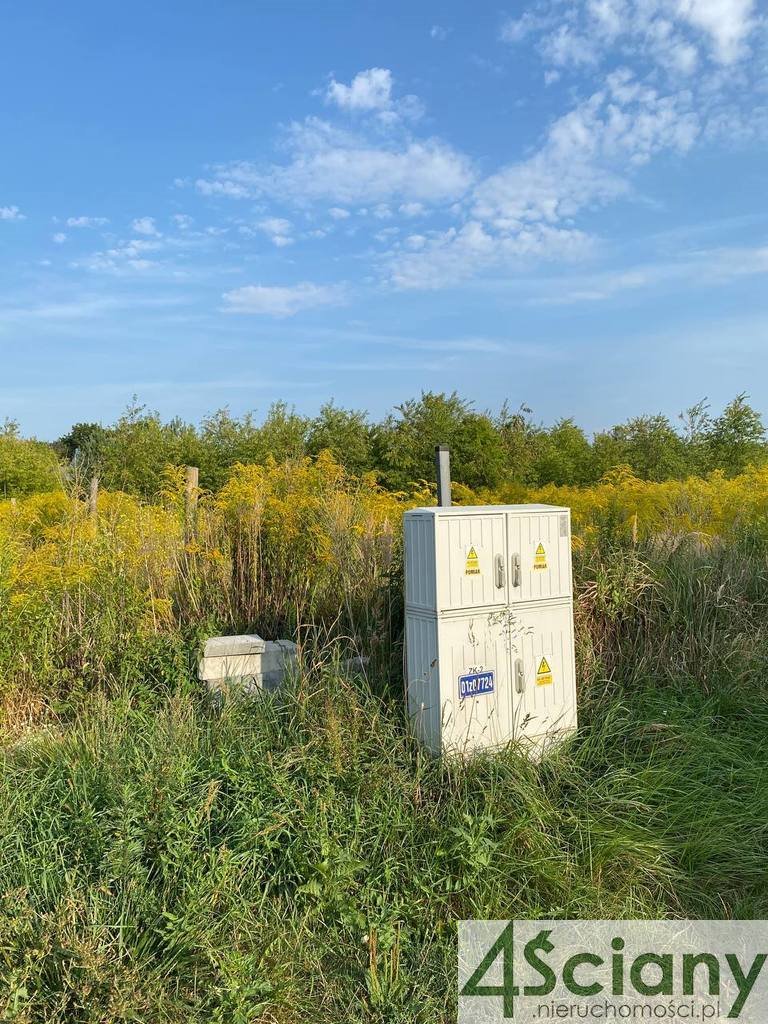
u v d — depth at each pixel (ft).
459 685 16.28
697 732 17.88
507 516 17.01
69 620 20.17
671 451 74.02
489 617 16.69
